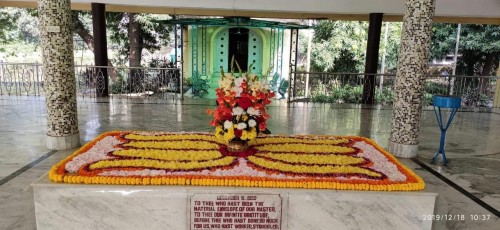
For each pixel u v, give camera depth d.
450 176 4.15
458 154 5.06
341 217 2.65
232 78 3.07
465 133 6.47
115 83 12.78
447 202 3.44
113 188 2.59
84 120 6.68
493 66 15.59
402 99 4.73
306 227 2.67
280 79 12.61
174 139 3.72
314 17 9.67
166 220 2.64
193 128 6.23
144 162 2.98
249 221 2.65
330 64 16.36
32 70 9.67
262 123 3.17
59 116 4.70
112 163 2.94
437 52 15.98
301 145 3.60
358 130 6.47
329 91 11.24
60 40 4.54
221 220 2.65
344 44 16.30
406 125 4.75
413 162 4.63
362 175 2.81
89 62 16.27
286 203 2.62
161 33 15.52
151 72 11.31
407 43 4.61
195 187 2.61
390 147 4.93
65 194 2.60
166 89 11.30
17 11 15.50
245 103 3.01
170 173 2.75
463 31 15.52
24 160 4.32
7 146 4.89
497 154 5.11
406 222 2.67
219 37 12.39
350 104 9.47
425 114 8.42
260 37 12.50
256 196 2.61
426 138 6.00
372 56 9.42
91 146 3.47
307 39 16.41
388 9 9.11
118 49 15.91
